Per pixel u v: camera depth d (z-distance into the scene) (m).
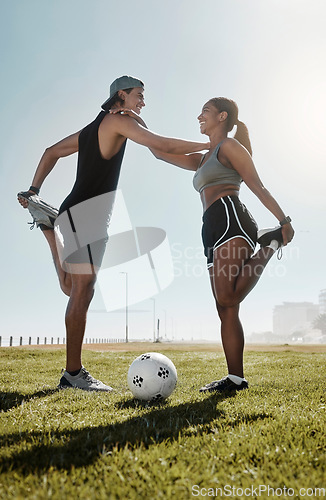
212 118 4.51
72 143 5.07
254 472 1.83
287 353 11.99
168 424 2.78
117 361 9.41
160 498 1.59
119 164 4.71
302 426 2.58
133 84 4.73
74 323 4.68
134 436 2.40
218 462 1.97
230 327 4.34
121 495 1.62
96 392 4.52
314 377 5.59
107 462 1.96
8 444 2.35
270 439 2.29
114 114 4.47
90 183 4.54
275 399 3.73
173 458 2.04
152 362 3.95
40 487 1.67
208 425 2.68
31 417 3.13
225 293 4.02
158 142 4.31
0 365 8.37
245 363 8.41
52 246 5.07
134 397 4.02
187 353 13.03
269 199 4.11
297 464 1.95
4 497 1.60
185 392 4.55
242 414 3.01
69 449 2.18
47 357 10.63
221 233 4.08
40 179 5.21
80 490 1.65
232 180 4.30
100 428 2.65
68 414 3.16
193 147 4.44
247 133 4.64
